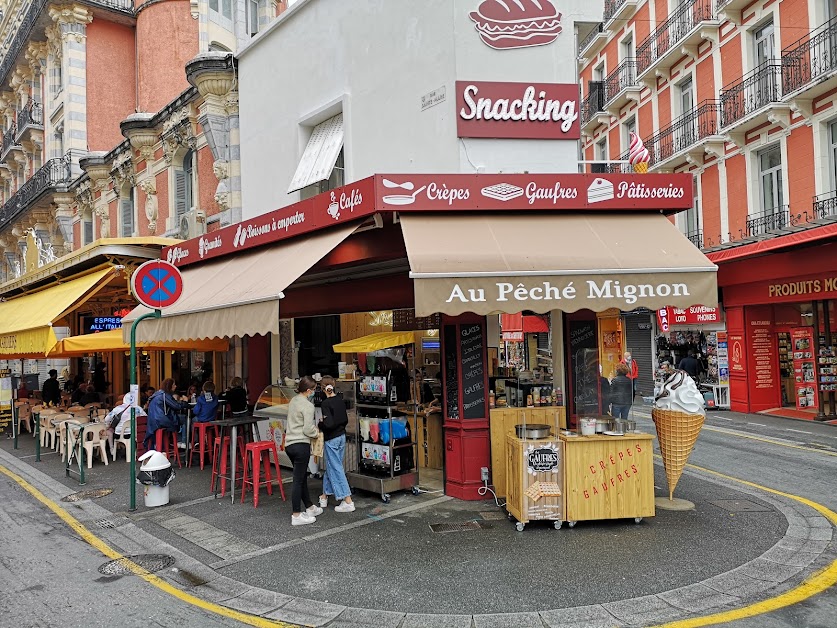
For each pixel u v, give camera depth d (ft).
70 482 33.55
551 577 17.52
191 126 52.16
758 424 47.21
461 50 27.61
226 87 46.62
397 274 32.07
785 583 16.83
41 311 44.34
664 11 72.69
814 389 51.13
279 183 41.04
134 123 58.18
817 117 50.65
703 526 21.74
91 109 83.30
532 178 24.00
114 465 38.55
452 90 27.63
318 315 38.86
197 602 16.94
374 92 32.76
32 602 17.13
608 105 82.58
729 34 61.00
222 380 49.06
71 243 83.20
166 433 36.76
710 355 60.80
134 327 27.84
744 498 25.32
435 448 33.32
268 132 42.45
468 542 20.71
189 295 33.09
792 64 51.88
